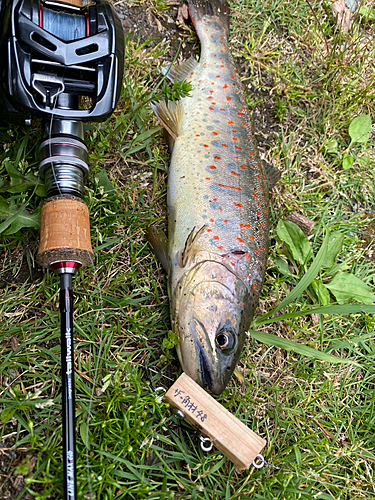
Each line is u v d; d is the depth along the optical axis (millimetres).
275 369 265
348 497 246
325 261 297
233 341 225
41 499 182
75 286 236
